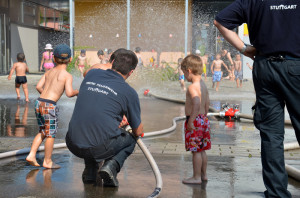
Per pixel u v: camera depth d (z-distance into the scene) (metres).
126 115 4.08
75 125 3.96
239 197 3.82
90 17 26.45
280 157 3.48
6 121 8.60
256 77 3.50
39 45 32.00
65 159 5.25
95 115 3.92
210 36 25.72
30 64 30.88
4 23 26.62
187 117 4.24
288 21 3.33
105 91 3.98
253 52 3.53
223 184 4.23
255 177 4.51
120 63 4.11
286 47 3.34
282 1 3.34
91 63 26.47
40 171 4.66
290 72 3.34
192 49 25.86
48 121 4.75
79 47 21.78
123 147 4.05
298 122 3.45
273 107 3.47
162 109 10.94
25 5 29.56
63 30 32.97
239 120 9.05
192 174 4.60
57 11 32.66
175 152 5.68
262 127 3.54
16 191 3.94
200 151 4.25
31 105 11.48
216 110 10.01
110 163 3.97
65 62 4.93
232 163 5.12
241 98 14.01
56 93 4.80
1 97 13.63
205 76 23.55
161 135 7.11
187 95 4.22
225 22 3.53
